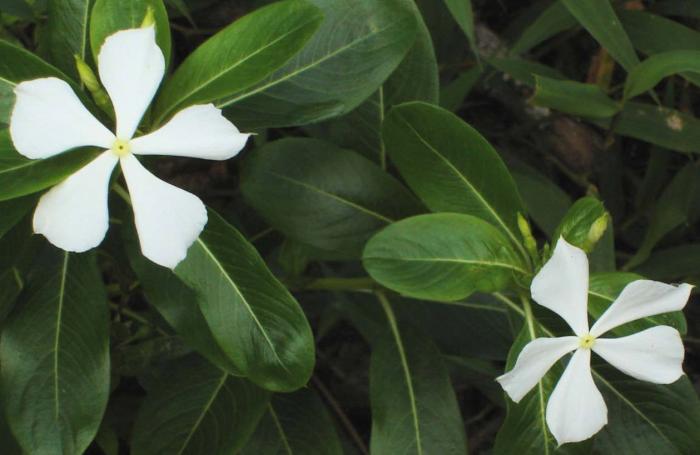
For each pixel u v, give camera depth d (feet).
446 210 1.61
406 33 1.58
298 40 1.48
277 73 1.58
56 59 1.53
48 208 1.40
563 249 1.43
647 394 1.62
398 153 1.60
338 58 1.58
